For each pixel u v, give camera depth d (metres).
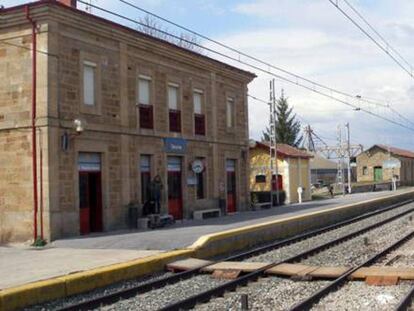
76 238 20.33
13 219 20.39
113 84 23.28
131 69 24.41
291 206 38.41
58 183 20.19
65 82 20.75
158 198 25.03
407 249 18.83
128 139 24.05
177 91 27.80
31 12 20.02
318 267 14.54
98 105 22.36
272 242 22.19
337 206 35.78
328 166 82.56
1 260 15.87
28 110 20.25
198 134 29.52
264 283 13.42
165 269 15.51
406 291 11.73
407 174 90.44
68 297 12.26
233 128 33.00
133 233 21.50
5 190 20.58
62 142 20.47
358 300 11.08
